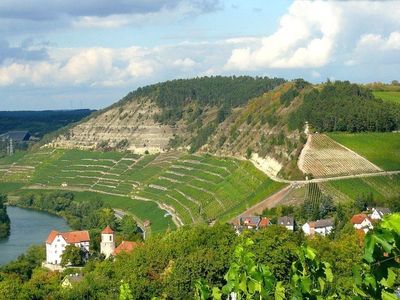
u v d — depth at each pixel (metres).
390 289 18.83
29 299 132.25
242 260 24.89
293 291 23.42
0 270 187.38
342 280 65.81
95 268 162.12
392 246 17.73
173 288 111.62
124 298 38.03
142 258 129.75
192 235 137.88
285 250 103.06
